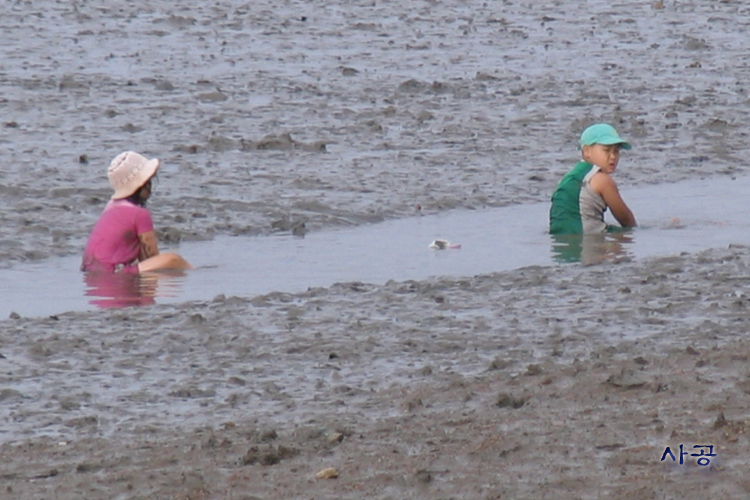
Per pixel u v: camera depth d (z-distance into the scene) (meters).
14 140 62.47
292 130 65.62
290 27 95.81
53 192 52.94
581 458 24.41
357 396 28.80
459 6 106.19
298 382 29.97
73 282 41.41
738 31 97.50
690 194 54.84
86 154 59.91
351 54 86.50
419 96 74.50
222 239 48.09
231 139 62.69
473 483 23.56
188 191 53.84
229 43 89.50
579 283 38.53
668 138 65.25
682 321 34.09
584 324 34.00
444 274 41.50
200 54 85.69
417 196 54.09
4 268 43.59
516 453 24.75
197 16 98.94
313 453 25.27
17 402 28.92
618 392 27.69
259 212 51.31
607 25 99.12
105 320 35.31
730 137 65.69
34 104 70.19
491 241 46.94
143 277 41.91
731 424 25.47
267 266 43.34
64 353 32.28
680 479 23.38
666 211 51.53
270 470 24.47
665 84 78.56
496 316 35.00
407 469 24.23
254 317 35.25
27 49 86.06
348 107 71.25
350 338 33.06
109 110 68.75
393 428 26.42
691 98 73.75
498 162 60.22
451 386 28.91
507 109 71.50
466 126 66.88
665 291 37.09
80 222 49.25
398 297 37.22
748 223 49.22
